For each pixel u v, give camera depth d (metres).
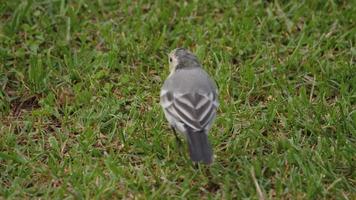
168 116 11.11
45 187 11.10
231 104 12.71
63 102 12.95
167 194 10.88
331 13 15.01
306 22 14.87
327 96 13.05
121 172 11.22
